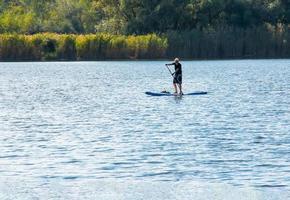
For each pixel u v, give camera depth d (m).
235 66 150.12
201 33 172.00
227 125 55.00
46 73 132.00
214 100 75.38
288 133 50.59
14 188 35.44
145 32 182.62
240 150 43.97
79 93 87.88
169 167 39.41
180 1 181.00
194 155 42.50
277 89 90.31
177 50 170.25
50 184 36.09
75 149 44.88
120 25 186.38
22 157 42.44
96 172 38.44
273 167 39.06
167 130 52.59
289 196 33.62
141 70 138.88
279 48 176.38
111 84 103.56
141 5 183.62
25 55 164.75
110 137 49.53
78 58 166.88
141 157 42.06
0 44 162.50
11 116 63.09
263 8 184.12
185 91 88.38
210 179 36.78
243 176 37.25
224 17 183.75
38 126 56.00
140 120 58.72
